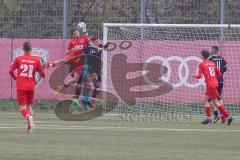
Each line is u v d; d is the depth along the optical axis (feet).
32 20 286.46
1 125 208.13
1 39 283.18
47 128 197.36
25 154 129.18
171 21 274.36
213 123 229.45
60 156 126.62
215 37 268.00
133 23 272.10
